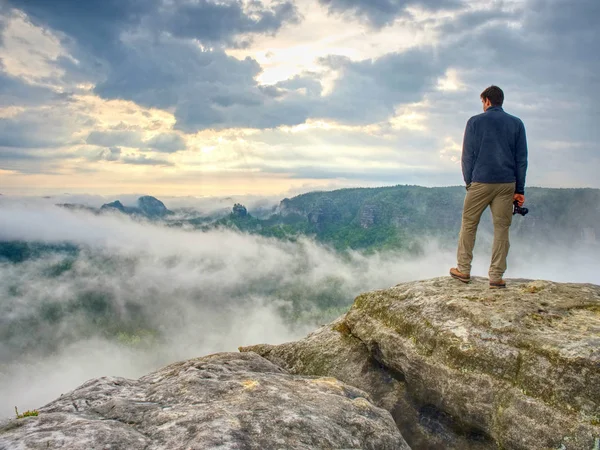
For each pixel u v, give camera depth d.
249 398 2.82
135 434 2.30
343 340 4.69
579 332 3.15
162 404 2.78
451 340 3.52
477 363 3.34
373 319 4.38
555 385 2.96
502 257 3.98
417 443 3.63
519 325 3.37
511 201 3.96
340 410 2.85
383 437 2.72
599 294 3.69
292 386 3.18
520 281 4.25
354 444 2.53
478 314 3.58
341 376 4.36
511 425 3.07
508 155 3.88
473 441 3.39
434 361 3.58
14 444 2.10
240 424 2.40
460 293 4.00
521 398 3.07
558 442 2.84
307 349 4.81
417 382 3.74
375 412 2.99
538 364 3.08
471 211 4.12
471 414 3.31
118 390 3.08
